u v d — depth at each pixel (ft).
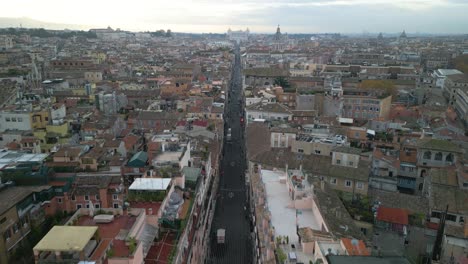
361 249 172.14
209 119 543.39
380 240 268.62
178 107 599.57
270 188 291.79
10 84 628.69
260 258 240.32
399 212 271.69
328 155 366.43
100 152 344.28
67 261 153.99
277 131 409.69
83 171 310.04
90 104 574.56
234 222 366.63
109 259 160.66
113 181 273.33
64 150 330.95
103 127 444.96
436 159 386.52
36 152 371.15
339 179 324.60
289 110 563.48
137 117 523.70
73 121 458.91
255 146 431.84
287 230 226.58
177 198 241.76
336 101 602.03
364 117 622.95
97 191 264.11
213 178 394.73
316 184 279.49
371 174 361.51
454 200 286.05
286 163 354.74
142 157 331.16
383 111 625.82
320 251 175.63
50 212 258.57
